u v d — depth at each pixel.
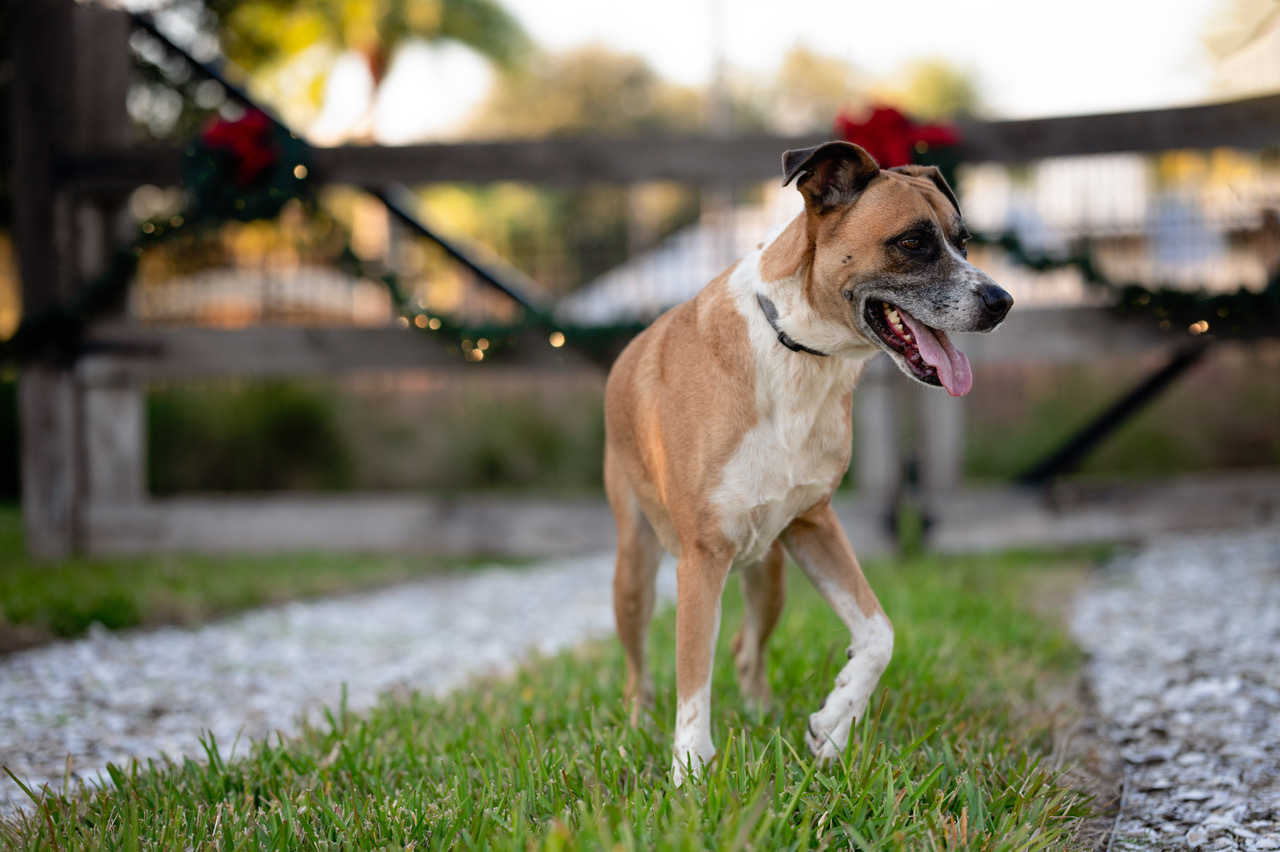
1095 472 10.03
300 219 7.05
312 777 2.83
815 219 2.74
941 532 7.09
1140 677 3.86
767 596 3.17
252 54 13.66
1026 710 3.35
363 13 18.20
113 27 7.36
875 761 2.44
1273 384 9.67
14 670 4.57
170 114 9.27
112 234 7.68
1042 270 6.36
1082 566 6.59
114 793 2.80
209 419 10.73
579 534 7.38
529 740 2.79
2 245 12.10
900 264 2.68
